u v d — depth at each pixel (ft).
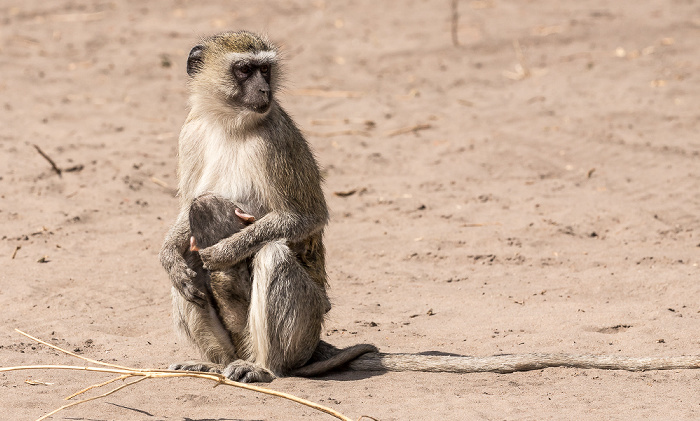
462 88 79.36
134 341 34.42
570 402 27.48
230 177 32.19
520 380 29.91
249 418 26.02
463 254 45.70
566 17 99.45
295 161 31.94
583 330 35.45
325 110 73.67
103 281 40.88
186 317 31.81
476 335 35.19
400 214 52.11
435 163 61.16
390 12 105.29
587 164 60.39
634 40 90.63
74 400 27.43
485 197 54.44
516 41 91.66
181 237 32.22
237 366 30.17
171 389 28.84
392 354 31.58
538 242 47.21
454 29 90.89
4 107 70.95
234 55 32.22
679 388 28.81
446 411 26.63
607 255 45.09
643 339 34.04
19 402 26.96
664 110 70.64
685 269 42.60
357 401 27.76
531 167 59.88
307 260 32.12
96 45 91.20
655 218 49.98
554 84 79.00
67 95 75.36
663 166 59.00
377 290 41.11
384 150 63.87
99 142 63.31
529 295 40.16
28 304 37.73
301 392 28.73
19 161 57.98
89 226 48.44
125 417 25.96
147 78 81.25
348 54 89.66
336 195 55.42
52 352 32.60
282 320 30.17
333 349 32.27
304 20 101.86
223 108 32.14
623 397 27.96
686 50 86.74
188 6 107.96
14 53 86.84
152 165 58.80
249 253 30.37
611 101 73.41
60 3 107.55
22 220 48.60
